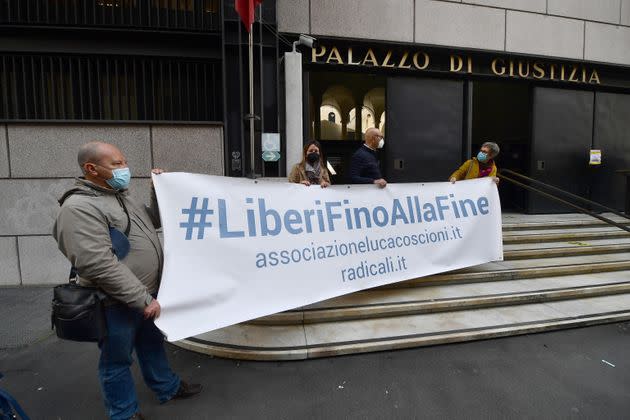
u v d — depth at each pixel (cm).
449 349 316
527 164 788
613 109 821
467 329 337
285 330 334
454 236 416
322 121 830
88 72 539
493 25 706
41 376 282
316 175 405
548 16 734
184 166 529
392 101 695
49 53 525
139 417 214
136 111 559
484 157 485
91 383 272
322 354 301
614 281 446
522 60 730
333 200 349
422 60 685
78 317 181
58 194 501
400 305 365
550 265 472
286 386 265
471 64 706
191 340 319
